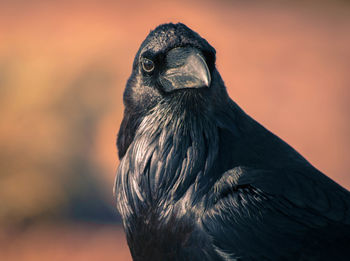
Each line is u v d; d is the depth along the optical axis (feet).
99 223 56.80
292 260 15.88
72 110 62.80
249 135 17.37
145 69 17.33
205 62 16.56
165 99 17.12
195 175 16.67
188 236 16.24
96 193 59.62
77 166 60.13
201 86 16.47
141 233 17.26
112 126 63.05
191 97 16.85
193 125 16.93
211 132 16.96
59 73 65.67
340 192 16.92
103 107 64.13
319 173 17.40
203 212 16.20
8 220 57.26
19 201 57.72
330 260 15.76
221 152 16.87
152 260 17.16
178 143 16.93
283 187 16.43
